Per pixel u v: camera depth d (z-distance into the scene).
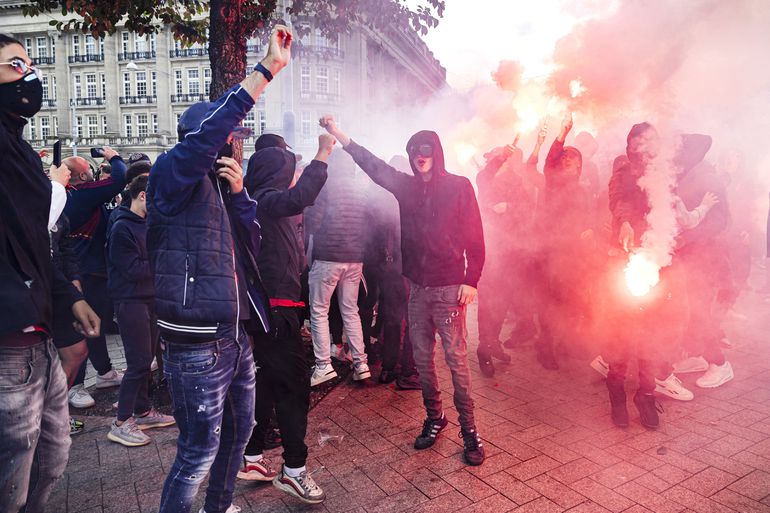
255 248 2.18
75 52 54.75
